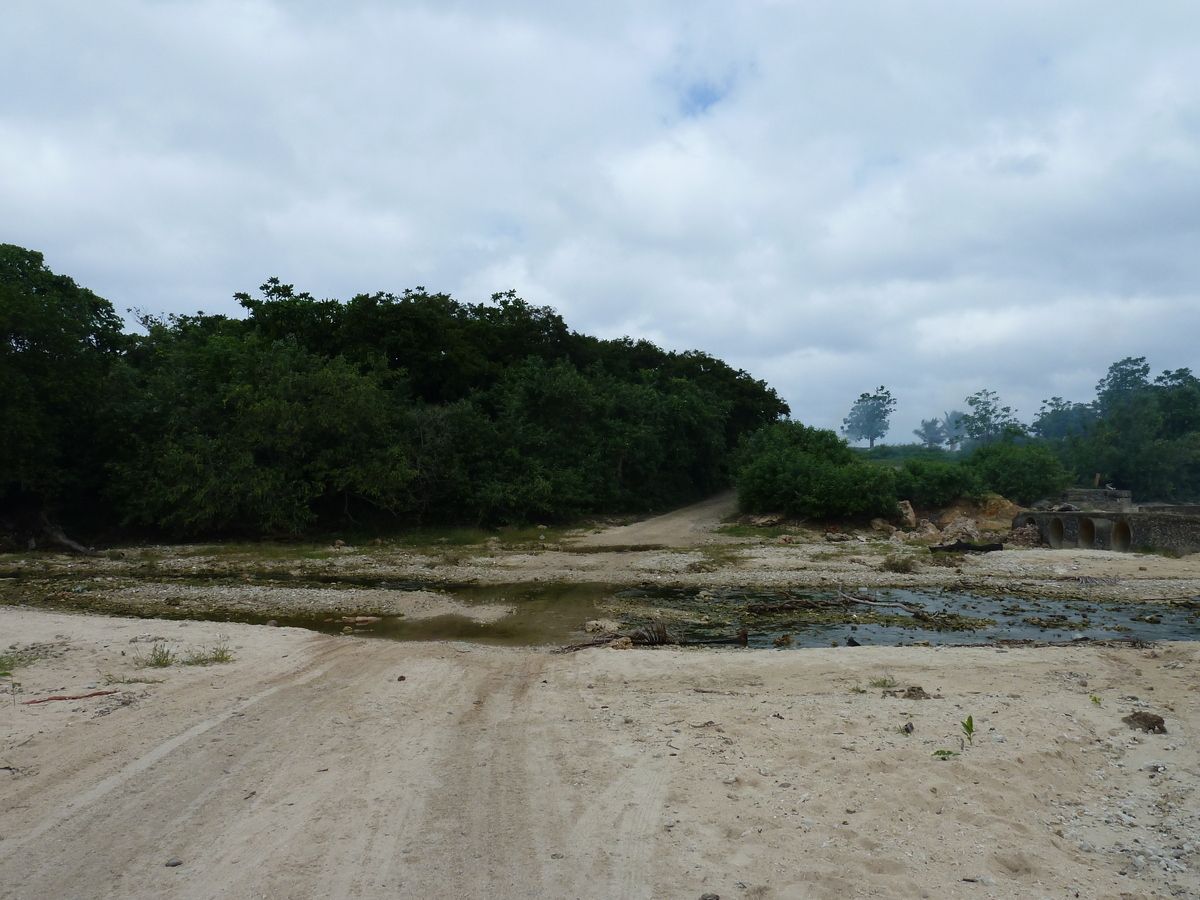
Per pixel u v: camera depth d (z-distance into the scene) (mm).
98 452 31703
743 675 9883
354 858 4598
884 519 37062
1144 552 26406
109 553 27266
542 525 37125
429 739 6961
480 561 25484
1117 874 4555
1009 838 4953
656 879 4348
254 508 30031
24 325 27906
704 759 6355
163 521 29672
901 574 22297
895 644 13062
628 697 8625
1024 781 5969
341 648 11469
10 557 26250
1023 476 42281
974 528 33312
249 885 4266
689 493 53000
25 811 5266
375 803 5445
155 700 8219
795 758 6375
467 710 8039
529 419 40625
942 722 7496
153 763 6246
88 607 16750
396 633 13922
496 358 48562
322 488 31828
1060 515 30656
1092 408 97000
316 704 8141
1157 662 10672
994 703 8320
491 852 4688
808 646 12977
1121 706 8328
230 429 32125
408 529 34719
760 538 32938
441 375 41375
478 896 4156
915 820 5188
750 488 39625
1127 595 18766
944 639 13547
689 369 61469
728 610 16625
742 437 51719
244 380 32875
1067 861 4703
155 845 4770
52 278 34812
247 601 17531
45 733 6977
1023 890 4305
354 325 40281
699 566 23656
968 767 6156
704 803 5438
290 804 5422
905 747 6660
